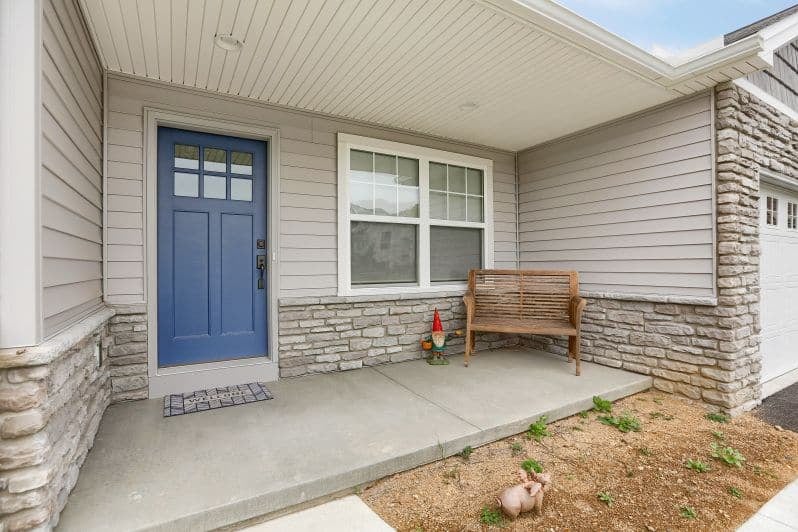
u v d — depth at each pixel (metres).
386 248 4.41
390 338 4.27
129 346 3.11
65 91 1.97
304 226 3.85
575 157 4.62
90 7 2.30
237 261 3.65
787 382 4.11
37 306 1.55
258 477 2.06
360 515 1.96
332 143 4.04
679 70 3.28
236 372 3.50
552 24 2.60
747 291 3.50
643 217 3.97
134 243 3.14
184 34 2.61
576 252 4.61
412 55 2.92
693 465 2.49
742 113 3.50
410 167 4.57
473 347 4.73
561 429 2.96
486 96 3.63
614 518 1.99
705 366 3.48
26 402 1.51
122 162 3.10
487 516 1.97
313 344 3.85
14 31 1.52
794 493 2.25
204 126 3.42
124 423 2.69
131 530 1.67
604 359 4.25
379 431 2.60
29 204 1.54
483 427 2.68
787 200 4.44
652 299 3.83
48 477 1.56
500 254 5.22
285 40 2.71
